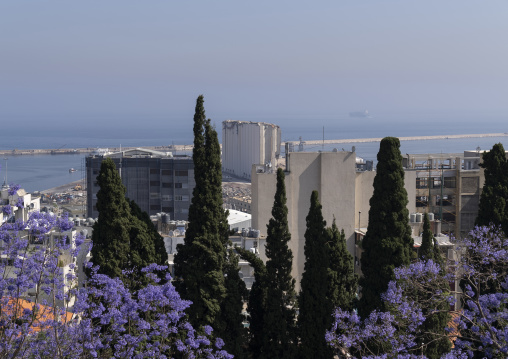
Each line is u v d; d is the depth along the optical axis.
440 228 87.19
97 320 45.81
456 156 102.25
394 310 48.06
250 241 81.94
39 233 39.03
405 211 54.59
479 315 45.56
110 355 43.09
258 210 86.19
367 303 54.06
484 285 51.84
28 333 37.16
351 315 50.41
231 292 55.47
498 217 55.69
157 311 47.19
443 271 50.28
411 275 48.16
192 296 54.66
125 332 47.00
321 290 54.06
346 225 86.50
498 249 48.72
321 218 54.53
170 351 52.09
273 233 56.16
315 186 86.31
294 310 56.66
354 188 86.56
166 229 97.94
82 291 40.25
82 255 69.06
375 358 43.78
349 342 46.38
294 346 55.41
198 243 54.97
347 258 55.56
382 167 54.84
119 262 53.12
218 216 56.78
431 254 54.88
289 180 85.56
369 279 54.38
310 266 54.56
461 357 42.69
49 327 38.06
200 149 56.59
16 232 41.38
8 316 37.41
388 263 53.66
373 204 55.09
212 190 56.88
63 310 39.62
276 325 55.25
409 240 54.69
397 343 44.75
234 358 54.91
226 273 57.38
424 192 97.00
